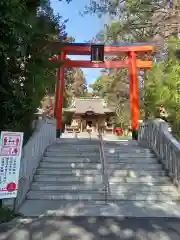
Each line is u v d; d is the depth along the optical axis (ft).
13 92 19.47
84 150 29.07
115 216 17.06
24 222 15.94
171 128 33.30
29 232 14.42
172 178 23.70
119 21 40.60
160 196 21.18
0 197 15.79
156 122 29.37
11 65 19.81
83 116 100.68
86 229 14.85
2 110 19.19
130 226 15.39
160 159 26.96
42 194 21.22
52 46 22.11
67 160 26.66
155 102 39.81
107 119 100.53
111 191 21.88
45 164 25.72
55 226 15.29
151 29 40.96
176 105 32.53
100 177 23.72
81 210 18.13
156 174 24.81
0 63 18.04
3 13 15.69
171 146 24.22
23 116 21.72
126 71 74.23
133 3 35.88
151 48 42.01
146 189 22.38
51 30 21.57
